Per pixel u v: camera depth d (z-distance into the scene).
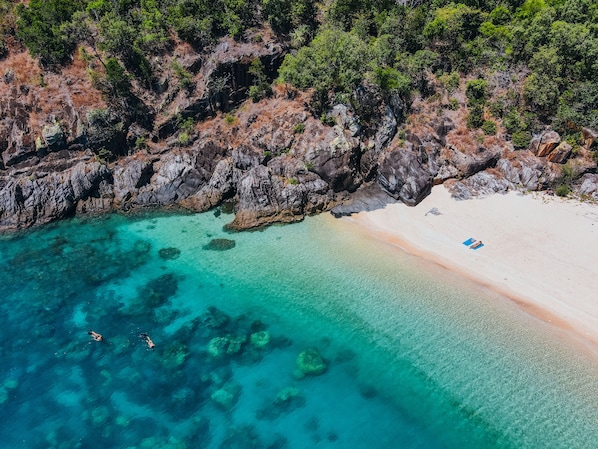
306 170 56.69
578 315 38.91
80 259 48.75
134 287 44.62
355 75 57.47
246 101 64.44
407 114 61.16
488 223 51.06
